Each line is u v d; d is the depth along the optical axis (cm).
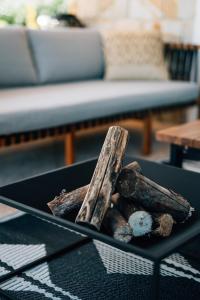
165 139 176
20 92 258
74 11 396
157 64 321
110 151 109
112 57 320
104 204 102
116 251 154
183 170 141
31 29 296
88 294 129
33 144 300
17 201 114
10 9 399
